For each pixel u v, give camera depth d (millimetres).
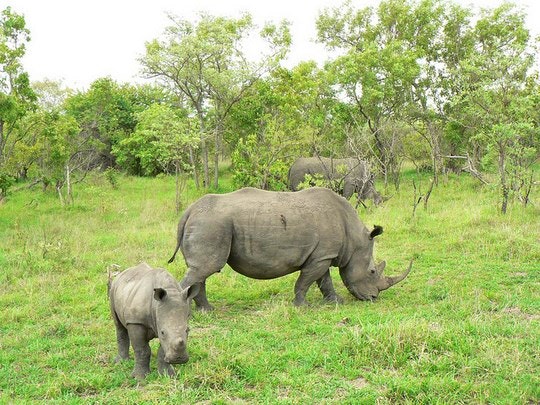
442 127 25750
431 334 7453
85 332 8789
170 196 23641
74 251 14078
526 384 6250
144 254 13695
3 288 11258
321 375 6801
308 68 29094
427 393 6172
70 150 25625
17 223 17578
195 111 29125
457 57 26547
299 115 24984
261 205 9766
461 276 11055
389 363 6922
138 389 6602
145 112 24938
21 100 21797
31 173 26578
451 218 15992
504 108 17109
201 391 6418
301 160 21734
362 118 24891
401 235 14594
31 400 6449
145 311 6633
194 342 8023
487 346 7152
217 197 9859
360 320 8609
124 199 23156
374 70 24766
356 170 20703
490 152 17453
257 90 26516
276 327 8617
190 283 9531
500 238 13312
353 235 10047
